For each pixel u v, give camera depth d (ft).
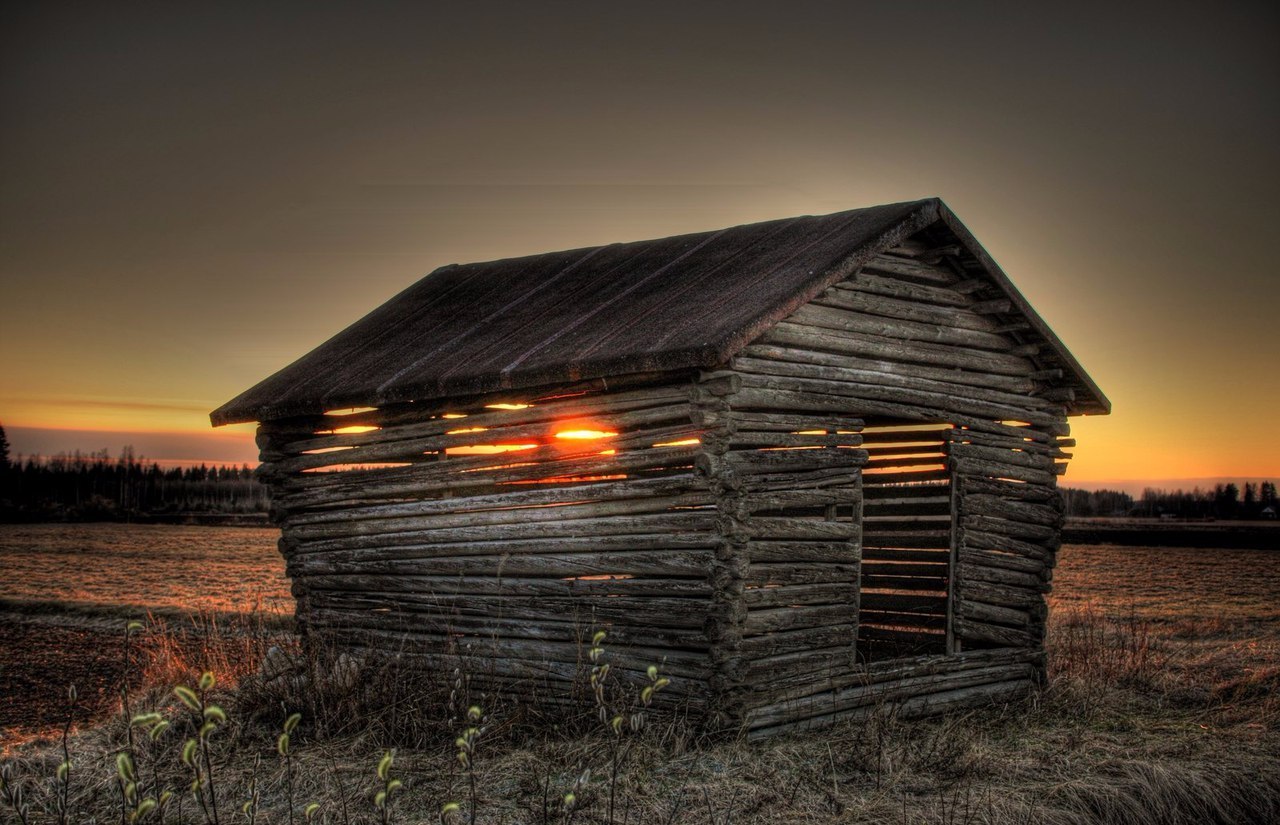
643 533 31.09
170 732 30.22
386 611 37.45
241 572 117.60
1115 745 31.55
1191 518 257.14
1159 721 35.37
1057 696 38.14
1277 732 33.50
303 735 30.27
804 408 32.14
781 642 30.96
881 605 44.19
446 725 30.12
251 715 31.35
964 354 38.04
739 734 29.19
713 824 23.06
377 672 33.58
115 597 87.86
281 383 40.65
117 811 24.53
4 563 129.80
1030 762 29.17
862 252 33.17
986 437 38.58
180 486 327.67
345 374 38.86
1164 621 68.54
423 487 36.19
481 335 38.19
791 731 31.07
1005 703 37.42
